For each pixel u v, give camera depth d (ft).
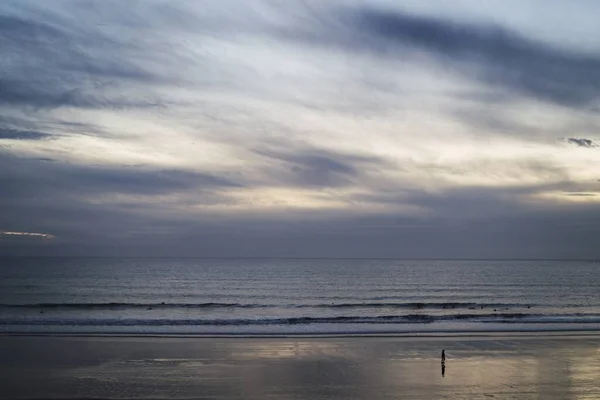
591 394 42.16
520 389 43.47
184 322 83.51
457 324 84.12
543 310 127.34
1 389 42.22
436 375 47.98
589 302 153.99
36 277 275.18
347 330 74.90
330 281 263.08
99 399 39.83
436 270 414.00
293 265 544.21
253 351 58.29
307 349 59.72
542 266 566.36
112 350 57.93
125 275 304.09
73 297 164.96
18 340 63.31
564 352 58.75
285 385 44.32
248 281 259.60
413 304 140.77
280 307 133.90
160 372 48.37
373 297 171.22
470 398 40.81
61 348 58.75
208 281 257.14
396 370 49.83
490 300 161.99
